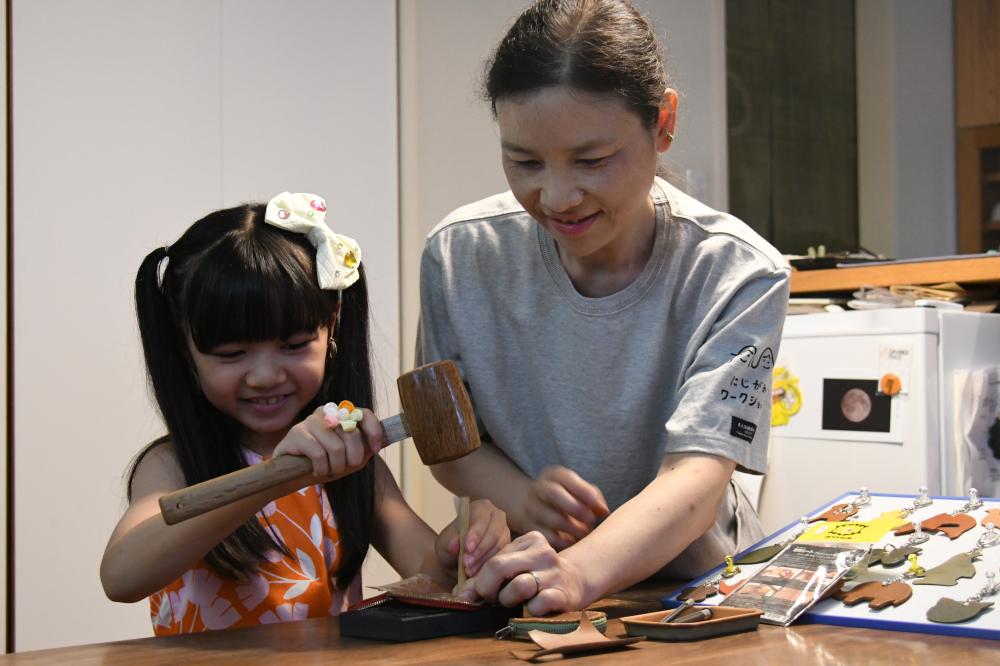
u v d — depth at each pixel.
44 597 1.99
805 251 3.53
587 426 1.20
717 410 1.06
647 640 0.80
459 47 2.62
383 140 2.42
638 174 0.99
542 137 0.95
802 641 0.78
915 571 0.89
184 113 2.17
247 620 1.12
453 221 1.27
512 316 1.23
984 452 1.96
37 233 2.00
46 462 2.00
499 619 0.87
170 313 1.13
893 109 3.69
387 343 2.33
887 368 1.92
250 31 2.24
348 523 1.20
